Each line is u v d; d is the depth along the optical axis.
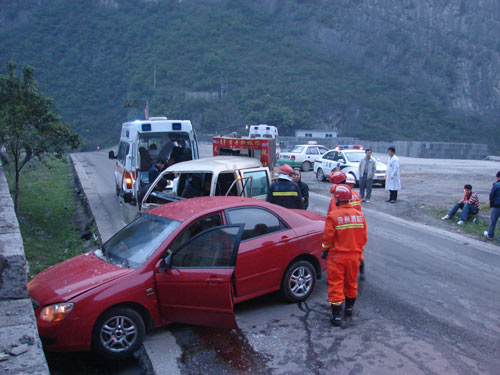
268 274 5.40
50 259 8.41
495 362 4.25
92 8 187.25
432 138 101.50
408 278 6.70
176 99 117.12
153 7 186.62
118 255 4.97
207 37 159.00
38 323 4.12
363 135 103.69
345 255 5.03
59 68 147.50
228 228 4.73
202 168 7.39
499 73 133.62
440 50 143.88
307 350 4.50
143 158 11.22
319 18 166.38
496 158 41.88
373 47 145.38
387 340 4.70
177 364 4.26
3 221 5.88
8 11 182.88
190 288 4.57
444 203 13.31
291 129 102.81
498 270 7.11
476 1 162.25
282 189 7.05
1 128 11.45
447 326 5.04
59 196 17.86
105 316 4.30
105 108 129.88
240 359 4.34
